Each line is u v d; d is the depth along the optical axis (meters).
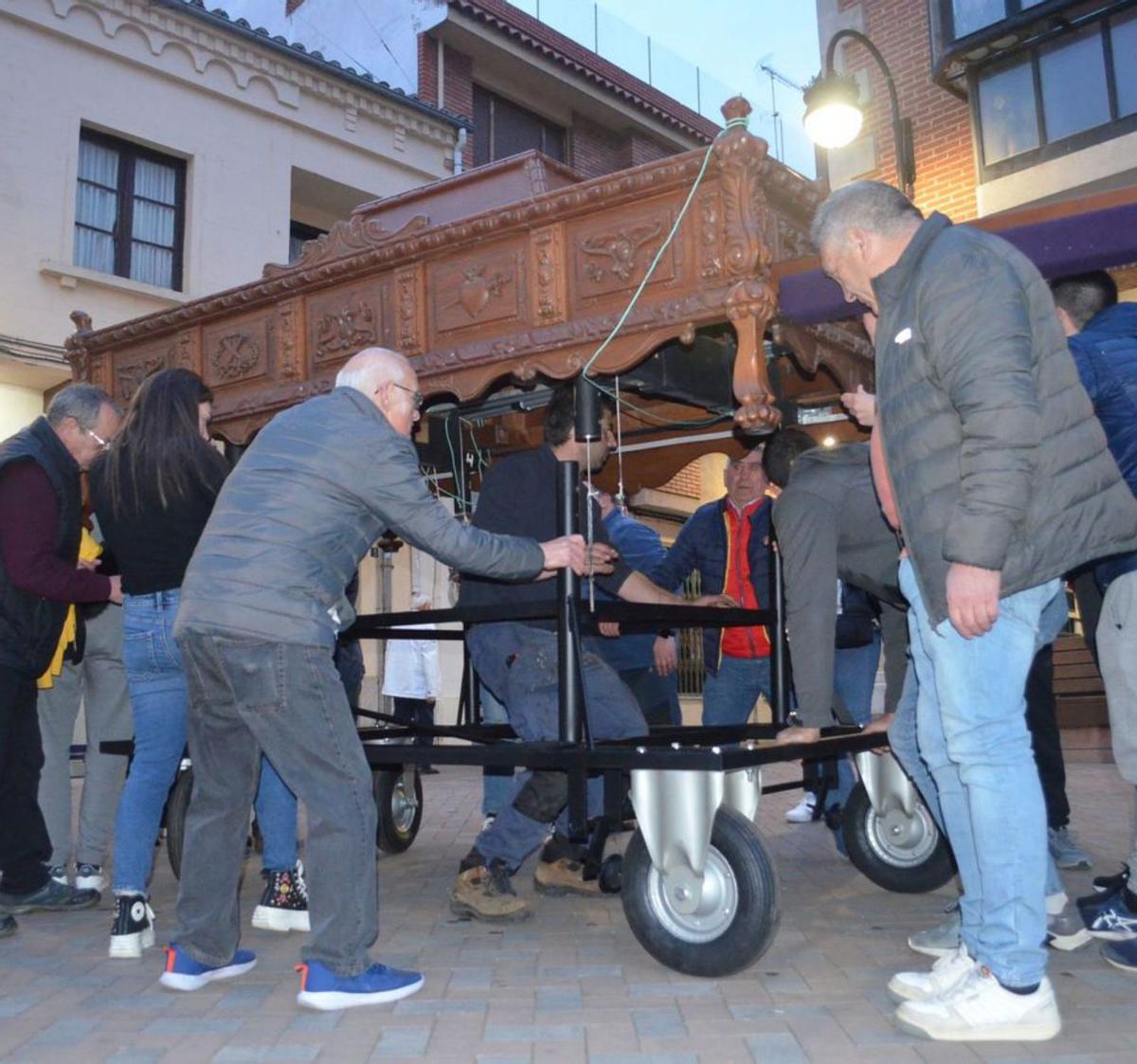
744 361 3.63
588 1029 2.66
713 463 14.22
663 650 6.01
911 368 2.59
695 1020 2.71
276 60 12.33
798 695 3.56
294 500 2.94
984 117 12.90
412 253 4.45
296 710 2.87
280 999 2.98
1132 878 3.22
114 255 11.32
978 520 2.38
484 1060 2.46
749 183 3.71
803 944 3.46
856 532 3.59
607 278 3.99
